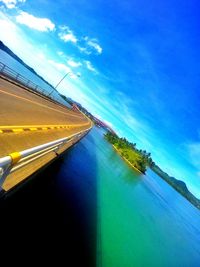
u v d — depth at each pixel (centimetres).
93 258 1141
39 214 1027
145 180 6925
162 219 3662
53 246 923
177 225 4134
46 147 786
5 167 430
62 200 1384
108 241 1495
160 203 5131
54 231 1026
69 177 1898
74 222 1279
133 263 1513
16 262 667
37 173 937
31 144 1062
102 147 6362
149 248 2000
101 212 1858
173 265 2139
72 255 995
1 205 629
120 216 2172
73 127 3306
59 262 867
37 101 3038
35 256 771
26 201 923
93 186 2231
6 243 687
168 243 2644
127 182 4216
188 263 2620
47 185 1331
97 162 3503
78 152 2972
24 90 3172
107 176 3266
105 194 2408
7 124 1087
